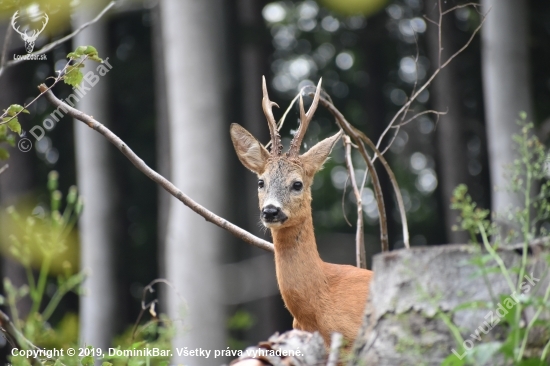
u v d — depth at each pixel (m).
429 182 25.86
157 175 7.34
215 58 16.77
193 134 16.50
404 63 24.92
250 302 22.78
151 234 24.75
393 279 4.96
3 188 21.91
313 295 7.82
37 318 6.92
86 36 19.58
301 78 25.19
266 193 8.43
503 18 16.50
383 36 23.39
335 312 7.70
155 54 22.09
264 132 23.33
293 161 8.65
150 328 6.85
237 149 9.10
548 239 4.88
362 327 5.11
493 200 16.39
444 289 4.85
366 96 24.59
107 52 19.89
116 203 21.44
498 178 16.31
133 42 24.67
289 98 24.47
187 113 16.56
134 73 23.80
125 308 22.50
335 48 24.59
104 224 20.75
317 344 5.31
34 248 7.21
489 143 16.92
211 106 16.61
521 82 16.45
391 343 4.86
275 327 22.75
